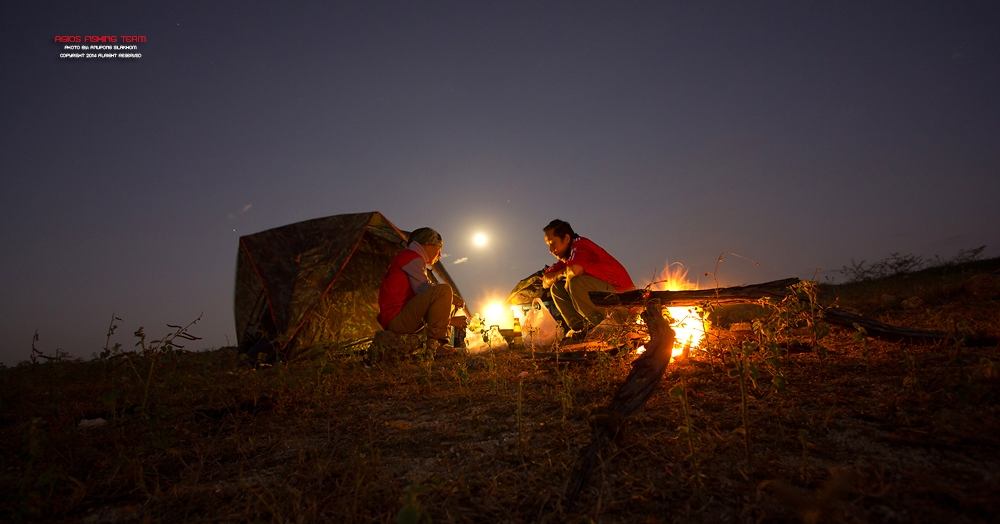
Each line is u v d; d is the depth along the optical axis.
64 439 2.64
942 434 1.91
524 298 6.45
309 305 5.88
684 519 1.51
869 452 1.83
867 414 2.18
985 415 2.02
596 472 1.85
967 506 1.42
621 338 3.92
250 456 2.36
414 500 1.32
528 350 5.00
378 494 1.81
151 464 2.32
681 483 1.71
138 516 1.83
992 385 2.28
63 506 1.91
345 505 1.67
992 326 3.60
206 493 1.96
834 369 2.95
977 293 5.63
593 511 1.56
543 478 1.84
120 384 3.53
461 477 1.87
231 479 2.10
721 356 3.41
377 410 3.05
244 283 6.39
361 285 6.55
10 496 2.02
